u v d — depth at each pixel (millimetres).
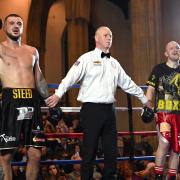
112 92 4270
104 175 4207
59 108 4227
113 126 4254
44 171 6406
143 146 9492
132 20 12328
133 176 6027
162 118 4504
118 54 18828
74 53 16141
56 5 19500
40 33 18188
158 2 12305
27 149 4008
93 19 18984
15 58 3986
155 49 12062
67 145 7695
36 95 4039
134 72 12211
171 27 13250
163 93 4578
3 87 3945
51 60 19266
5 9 17406
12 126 3869
